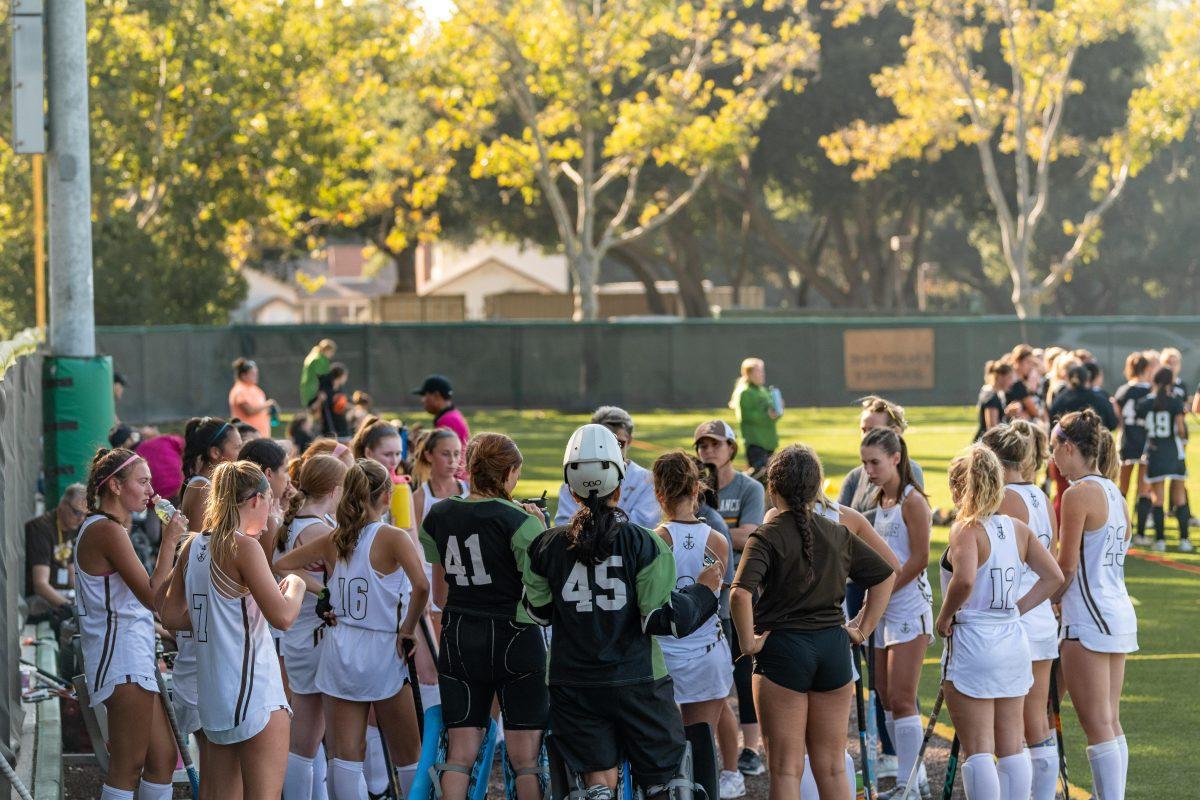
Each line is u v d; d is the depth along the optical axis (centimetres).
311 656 927
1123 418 2134
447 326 5128
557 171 6419
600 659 764
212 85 5159
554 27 5481
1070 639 941
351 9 5434
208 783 811
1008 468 954
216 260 5441
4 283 4344
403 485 1050
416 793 856
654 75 5903
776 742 838
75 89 1850
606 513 769
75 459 1839
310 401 2947
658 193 7600
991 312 10881
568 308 9206
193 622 784
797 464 833
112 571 863
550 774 795
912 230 10062
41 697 1137
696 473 895
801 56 5753
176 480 1568
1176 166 8681
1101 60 7025
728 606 1026
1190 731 1170
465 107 5731
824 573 831
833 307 8781
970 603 872
